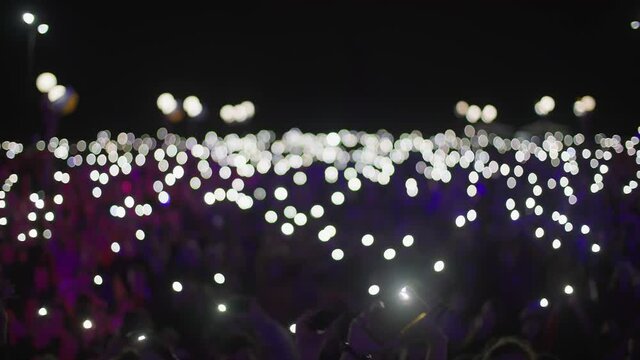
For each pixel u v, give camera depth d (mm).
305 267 14414
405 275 11523
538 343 9562
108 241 16234
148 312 10820
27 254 14914
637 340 8453
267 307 13086
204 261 14539
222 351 8445
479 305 12289
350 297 9336
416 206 25016
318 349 9000
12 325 10484
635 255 15531
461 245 14789
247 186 32125
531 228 19016
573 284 12766
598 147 40344
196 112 37750
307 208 26953
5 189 23219
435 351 7199
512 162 36750
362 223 22531
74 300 11922
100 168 32375
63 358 10398
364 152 43250
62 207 21547
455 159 37250
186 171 34125
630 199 22000
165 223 20094
